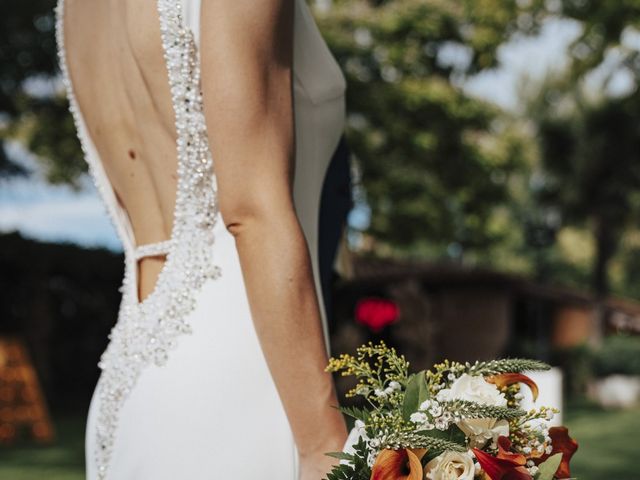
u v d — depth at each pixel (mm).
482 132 20688
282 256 1390
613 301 35938
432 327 22344
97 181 1830
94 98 1792
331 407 1398
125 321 1662
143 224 1707
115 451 1568
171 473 1478
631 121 28375
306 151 1686
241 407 1479
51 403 17734
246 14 1426
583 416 20172
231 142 1416
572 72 11789
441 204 20969
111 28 1719
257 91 1424
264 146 1427
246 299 1529
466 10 13414
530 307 31922
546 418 1353
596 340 30703
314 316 1396
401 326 21906
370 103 19062
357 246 23969
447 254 36156
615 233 31500
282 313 1381
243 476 1461
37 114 18656
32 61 17312
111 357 1645
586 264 48594
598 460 12273
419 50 19375
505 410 1307
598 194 30219
